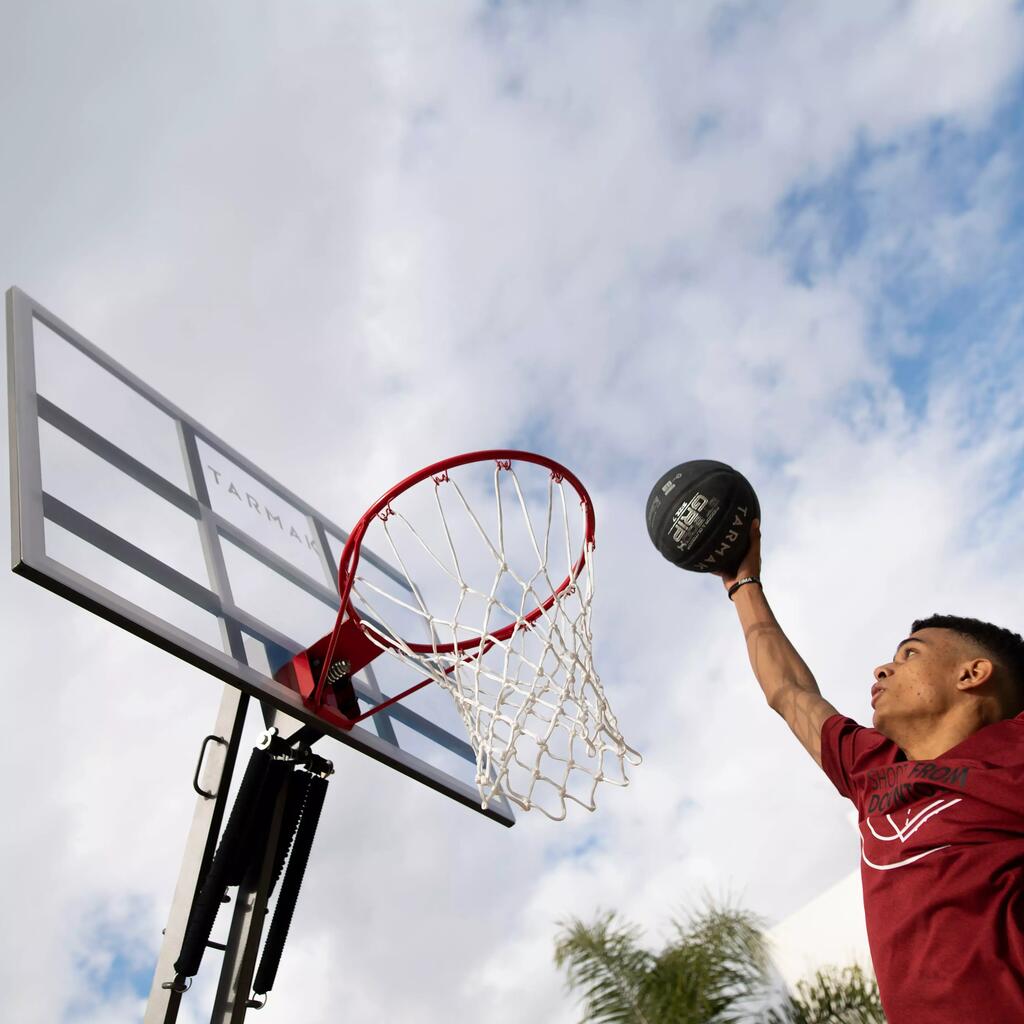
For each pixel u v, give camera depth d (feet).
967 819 5.53
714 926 24.23
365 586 15.67
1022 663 6.38
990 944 5.18
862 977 24.22
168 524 13.93
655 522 8.72
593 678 13.01
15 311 14.16
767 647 7.68
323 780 13.76
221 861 12.61
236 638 13.02
